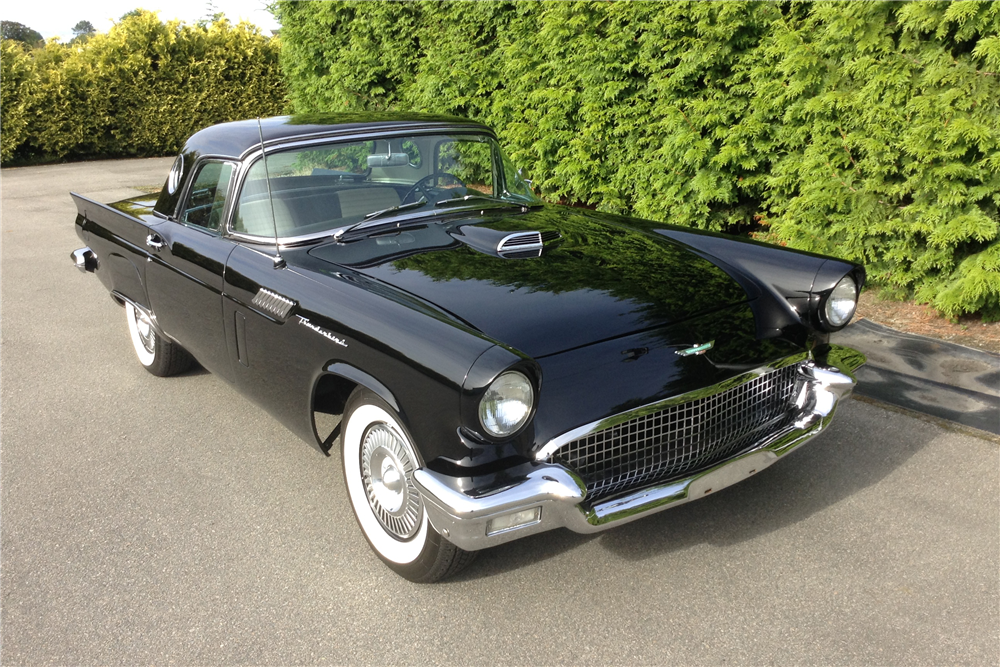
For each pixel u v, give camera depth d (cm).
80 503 347
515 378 229
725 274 323
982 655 235
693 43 699
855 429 386
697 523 313
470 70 938
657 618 259
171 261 402
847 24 590
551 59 852
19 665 246
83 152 2023
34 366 529
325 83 1211
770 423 305
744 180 715
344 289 292
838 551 290
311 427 315
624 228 379
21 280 779
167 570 296
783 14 693
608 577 282
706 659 239
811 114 644
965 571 275
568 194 891
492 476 240
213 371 404
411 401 250
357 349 270
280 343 316
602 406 251
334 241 343
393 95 1121
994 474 339
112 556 306
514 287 293
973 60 550
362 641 254
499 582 282
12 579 292
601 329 270
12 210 1237
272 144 357
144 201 500
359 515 305
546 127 840
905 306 594
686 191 741
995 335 522
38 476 373
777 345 299
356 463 301
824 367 315
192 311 392
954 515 309
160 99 2027
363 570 293
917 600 261
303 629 261
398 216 365
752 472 289
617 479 265
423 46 1055
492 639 253
